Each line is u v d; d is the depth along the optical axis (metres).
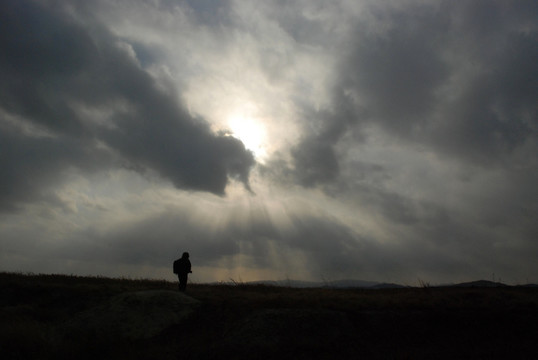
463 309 15.40
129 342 13.61
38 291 19.27
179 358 12.22
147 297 17.03
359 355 12.39
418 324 14.38
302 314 14.58
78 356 12.08
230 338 13.38
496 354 12.02
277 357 12.18
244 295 18.38
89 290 19.11
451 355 12.01
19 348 11.84
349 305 15.87
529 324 14.25
